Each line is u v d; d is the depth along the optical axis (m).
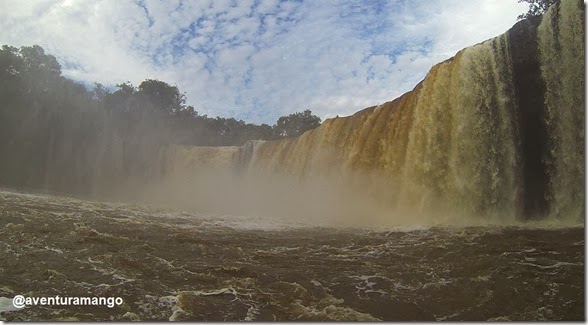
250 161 39.22
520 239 13.88
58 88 45.59
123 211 22.47
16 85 41.47
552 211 17.12
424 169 20.56
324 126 29.81
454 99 19.80
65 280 10.27
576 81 16.48
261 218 23.22
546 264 11.51
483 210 18.56
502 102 18.52
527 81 18.06
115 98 54.09
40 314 8.47
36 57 45.19
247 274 11.60
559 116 17.00
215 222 20.81
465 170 19.19
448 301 9.96
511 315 9.16
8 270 10.70
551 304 9.45
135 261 12.00
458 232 15.78
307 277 11.48
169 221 20.06
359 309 9.65
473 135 19.12
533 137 17.97
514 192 18.05
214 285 10.70
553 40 17.20
